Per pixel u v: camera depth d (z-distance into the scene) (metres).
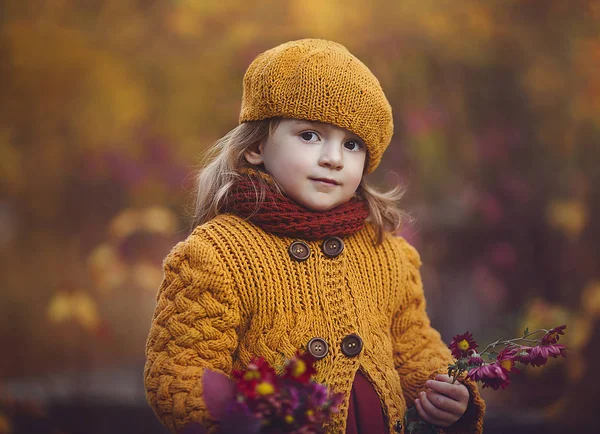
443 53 6.82
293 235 2.27
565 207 6.84
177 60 6.91
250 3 6.77
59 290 5.97
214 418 1.90
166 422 2.08
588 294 5.54
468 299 6.89
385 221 2.50
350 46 6.67
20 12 6.94
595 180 6.98
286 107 2.23
